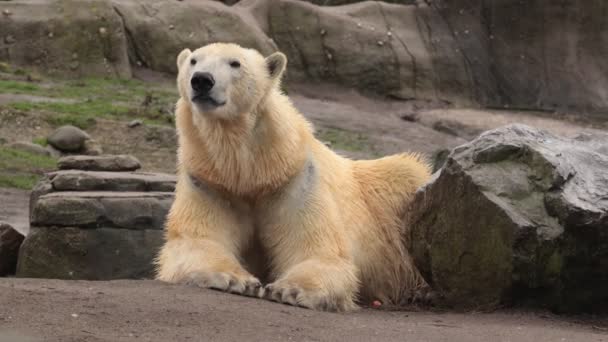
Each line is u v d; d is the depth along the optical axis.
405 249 11.71
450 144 35.00
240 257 10.39
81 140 28.23
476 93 42.53
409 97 41.88
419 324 8.48
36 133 29.64
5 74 36.47
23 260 12.19
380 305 11.01
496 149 9.80
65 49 37.88
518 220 9.32
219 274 9.24
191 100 9.75
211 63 9.88
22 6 38.62
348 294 9.94
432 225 10.26
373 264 11.33
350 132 35.00
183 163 10.21
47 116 30.75
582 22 42.38
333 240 10.13
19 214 19.98
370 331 7.73
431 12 43.72
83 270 12.08
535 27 42.56
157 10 39.94
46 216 12.12
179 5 40.28
